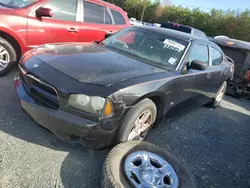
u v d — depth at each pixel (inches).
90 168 107.7
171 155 114.4
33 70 111.3
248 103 294.4
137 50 150.9
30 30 178.7
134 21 894.4
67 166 105.4
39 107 105.6
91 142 103.4
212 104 225.6
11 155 103.7
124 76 113.0
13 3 185.5
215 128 185.2
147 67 131.9
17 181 92.1
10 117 128.8
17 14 172.9
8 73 184.1
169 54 147.4
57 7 194.1
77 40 208.8
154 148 114.2
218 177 124.3
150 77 120.6
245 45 296.4
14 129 120.3
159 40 156.4
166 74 131.0
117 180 91.7
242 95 297.7
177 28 498.0
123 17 252.2
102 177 95.4
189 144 149.2
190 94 157.3
